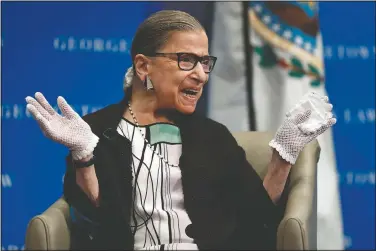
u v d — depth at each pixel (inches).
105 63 438.9
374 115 438.0
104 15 438.9
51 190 440.1
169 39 269.0
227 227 271.7
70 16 438.3
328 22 438.6
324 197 401.1
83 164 259.9
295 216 253.8
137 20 438.6
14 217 438.9
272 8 405.1
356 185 438.0
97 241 266.4
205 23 413.4
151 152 270.2
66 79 438.3
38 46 437.7
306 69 402.9
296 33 404.2
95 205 265.9
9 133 438.6
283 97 403.5
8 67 437.1
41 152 440.1
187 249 256.7
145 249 256.7
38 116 251.4
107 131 271.6
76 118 258.2
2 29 436.5
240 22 408.2
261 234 274.1
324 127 263.9
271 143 268.7
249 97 408.2
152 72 271.3
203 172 272.2
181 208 268.5
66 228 267.0
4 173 438.3
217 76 410.0
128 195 265.1
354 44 438.6
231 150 280.5
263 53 406.6
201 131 279.3
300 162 290.5
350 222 437.7
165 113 276.7
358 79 438.6
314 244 278.2
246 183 276.7
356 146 438.0
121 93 438.9
